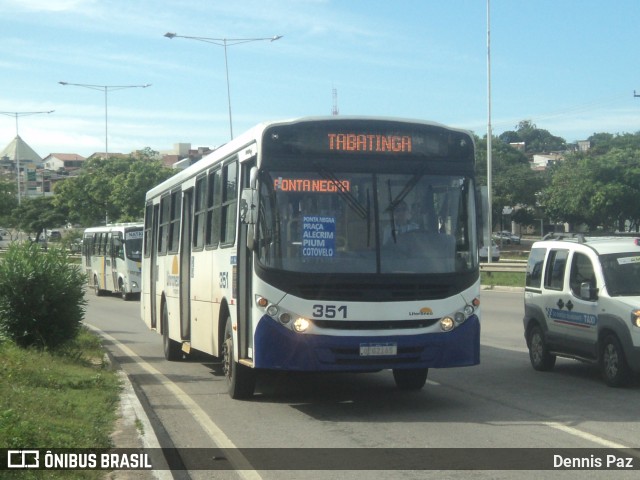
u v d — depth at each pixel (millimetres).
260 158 9852
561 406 10367
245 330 10477
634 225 64438
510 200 76500
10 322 14516
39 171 150000
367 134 10070
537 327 13484
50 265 14930
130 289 39094
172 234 16016
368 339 9578
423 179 10102
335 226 9812
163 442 8734
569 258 12727
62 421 8719
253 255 9828
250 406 10852
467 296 9961
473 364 9969
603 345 11789
